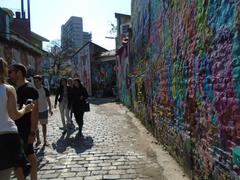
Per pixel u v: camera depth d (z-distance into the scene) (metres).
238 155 2.08
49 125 6.95
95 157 4.14
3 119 2.11
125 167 3.67
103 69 18.89
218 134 2.44
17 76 2.97
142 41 6.76
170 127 4.13
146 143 4.93
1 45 9.50
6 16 10.14
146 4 6.05
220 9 2.30
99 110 10.27
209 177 2.66
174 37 3.76
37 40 22.52
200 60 2.79
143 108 6.76
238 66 2.03
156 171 3.49
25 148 2.85
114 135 5.69
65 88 6.06
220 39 2.31
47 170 3.62
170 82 4.07
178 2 3.53
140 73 7.20
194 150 3.06
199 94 2.86
